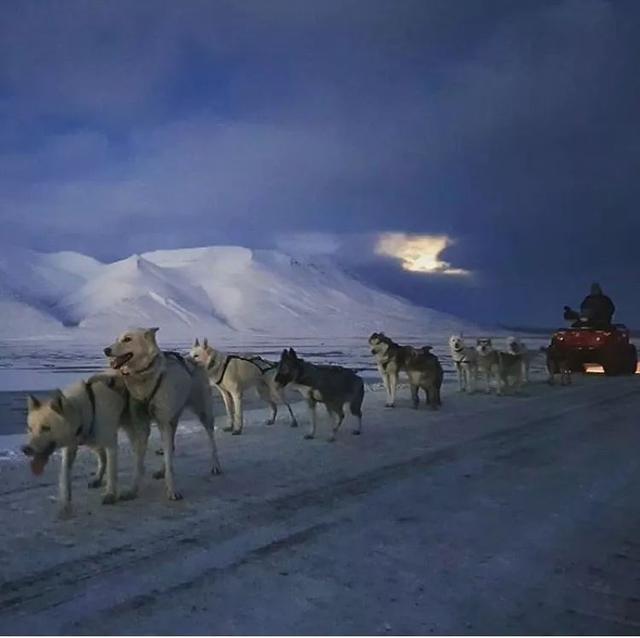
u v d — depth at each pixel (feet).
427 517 23.29
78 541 20.34
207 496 25.64
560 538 21.24
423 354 51.78
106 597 16.35
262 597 16.43
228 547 20.01
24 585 17.02
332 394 37.63
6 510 23.45
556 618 15.51
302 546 20.18
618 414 49.67
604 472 30.42
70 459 22.90
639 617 15.71
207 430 29.45
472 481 28.60
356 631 14.64
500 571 18.33
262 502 24.93
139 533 21.16
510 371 63.62
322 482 28.14
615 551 20.17
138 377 24.66
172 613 15.49
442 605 16.07
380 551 19.80
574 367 88.94
